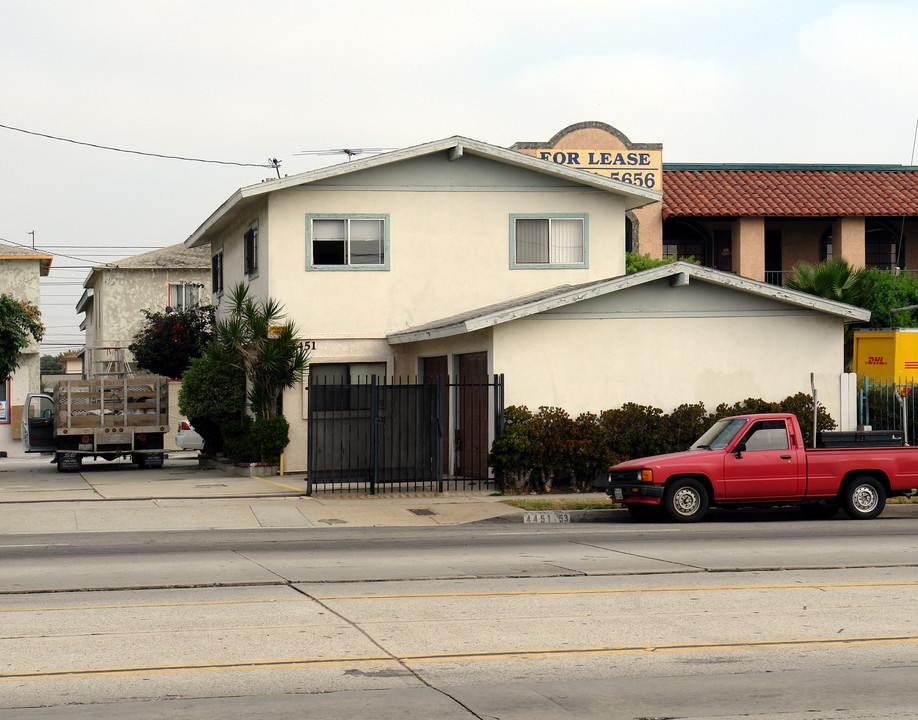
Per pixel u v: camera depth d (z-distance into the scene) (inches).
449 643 340.5
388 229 1045.2
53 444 1259.2
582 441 839.1
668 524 697.0
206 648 334.0
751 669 308.7
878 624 368.2
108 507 761.6
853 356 1047.0
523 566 499.8
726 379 883.4
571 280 1082.7
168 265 1962.4
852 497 714.8
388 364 1040.2
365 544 597.0
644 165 1344.7
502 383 837.8
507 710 267.6
